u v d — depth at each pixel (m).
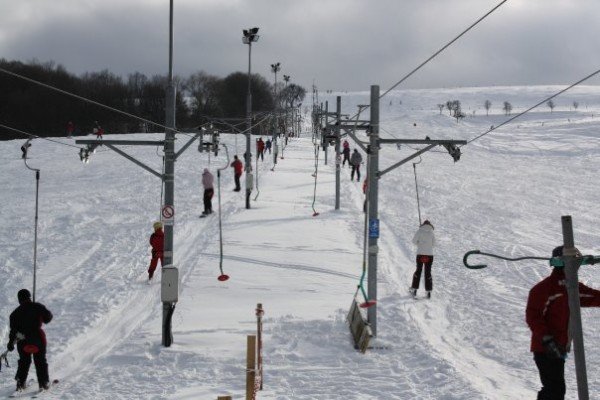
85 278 19.03
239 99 118.19
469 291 17.23
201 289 17.34
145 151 56.31
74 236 25.16
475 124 147.62
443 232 26.50
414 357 11.82
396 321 14.30
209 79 115.88
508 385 10.22
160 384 10.77
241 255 20.86
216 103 114.56
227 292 17.06
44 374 10.88
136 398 10.03
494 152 71.56
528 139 86.50
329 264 19.92
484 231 26.97
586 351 11.86
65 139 64.75
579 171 53.34
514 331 13.59
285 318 14.66
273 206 30.62
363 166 49.81
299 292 17.06
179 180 40.00
